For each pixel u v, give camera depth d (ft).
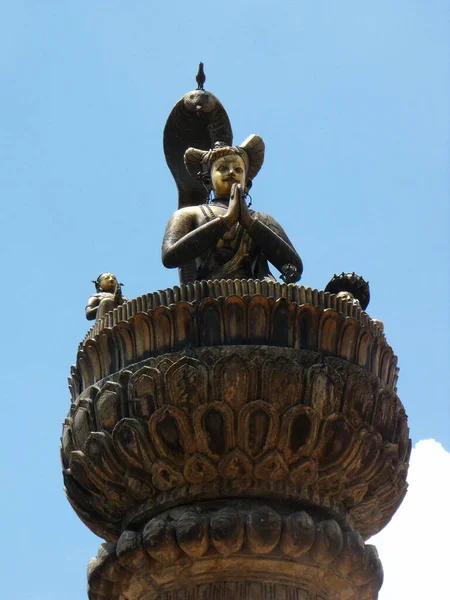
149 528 38.50
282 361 38.01
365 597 40.01
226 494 38.88
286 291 39.88
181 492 39.17
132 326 40.01
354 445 39.01
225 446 38.19
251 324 39.09
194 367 37.99
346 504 40.52
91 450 39.65
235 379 37.78
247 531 37.50
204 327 39.22
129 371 39.32
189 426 38.09
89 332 42.65
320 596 38.96
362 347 40.29
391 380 42.19
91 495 41.68
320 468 39.09
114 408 39.22
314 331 39.58
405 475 42.16
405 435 41.91
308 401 38.24
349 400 39.14
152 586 39.32
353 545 39.06
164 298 40.19
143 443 38.60
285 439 38.09
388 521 43.57
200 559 38.19
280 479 38.78
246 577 38.19
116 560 40.16
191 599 38.32
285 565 38.17
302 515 37.99
